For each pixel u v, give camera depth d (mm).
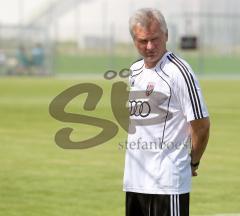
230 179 34719
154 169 15875
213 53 194125
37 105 76000
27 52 143625
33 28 146750
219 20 195625
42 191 32000
